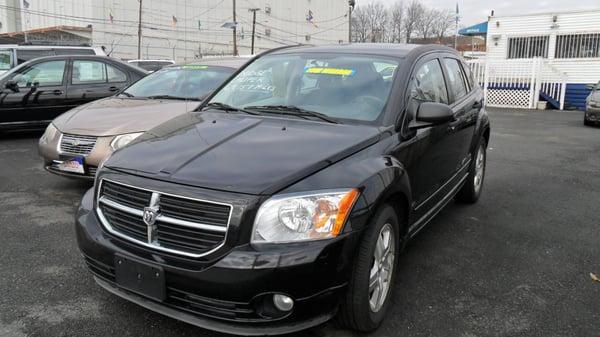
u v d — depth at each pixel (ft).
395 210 10.46
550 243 14.75
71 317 10.02
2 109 27.63
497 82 72.64
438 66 14.56
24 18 166.50
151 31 156.46
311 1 211.41
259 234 8.07
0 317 9.97
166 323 9.85
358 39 246.88
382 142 10.28
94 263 9.42
